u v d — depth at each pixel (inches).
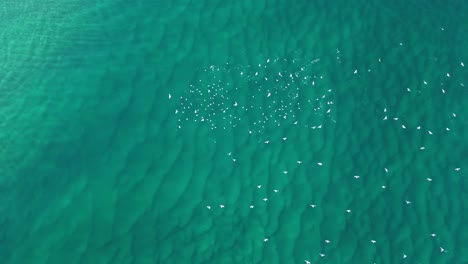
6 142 407.2
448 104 450.9
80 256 345.7
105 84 450.6
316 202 384.5
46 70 459.5
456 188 397.1
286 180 395.2
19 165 393.7
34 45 480.1
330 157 409.7
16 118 423.2
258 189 389.1
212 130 421.7
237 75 458.9
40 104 434.3
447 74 471.5
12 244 350.0
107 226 362.3
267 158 406.6
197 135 418.0
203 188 386.9
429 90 458.9
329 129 427.5
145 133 417.4
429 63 478.3
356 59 476.4
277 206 380.8
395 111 442.3
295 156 408.8
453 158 414.6
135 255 349.1
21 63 464.1
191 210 374.6
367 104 445.7
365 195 389.7
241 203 380.8
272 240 363.3
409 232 371.9
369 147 417.4
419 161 411.2
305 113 436.8
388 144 420.5
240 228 367.6
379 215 379.9
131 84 451.2
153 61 469.4
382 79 464.1
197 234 362.6
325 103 444.1
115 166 395.5
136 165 396.8
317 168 402.9
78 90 445.4
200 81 454.0
